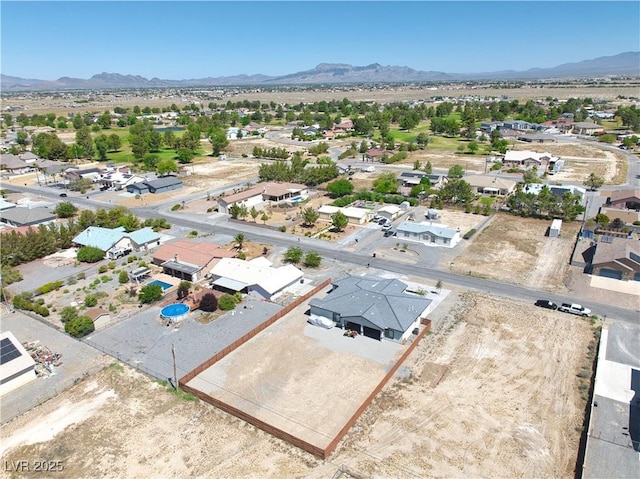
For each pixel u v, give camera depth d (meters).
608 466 32.38
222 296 55.72
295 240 79.12
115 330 50.91
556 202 89.25
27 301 56.50
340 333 49.84
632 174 124.62
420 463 32.91
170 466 33.03
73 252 75.00
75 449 34.81
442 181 114.62
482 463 32.94
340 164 145.38
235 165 146.00
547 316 53.16
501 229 83.69
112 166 142.38
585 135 192.12
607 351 46.06
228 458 33.59
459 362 44.62
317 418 37.44
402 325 47.16
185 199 106.50
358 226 86.44
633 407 38.22
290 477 31.81
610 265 62.78
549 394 40.06
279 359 45.34
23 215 88.00
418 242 77.50
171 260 66.50
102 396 40.53
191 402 39.56
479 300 57.06
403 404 38.88
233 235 82.06
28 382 42.44
